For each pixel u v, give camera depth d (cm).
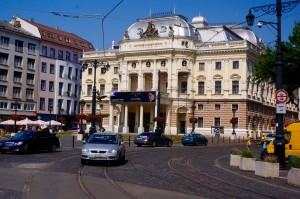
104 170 1858
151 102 7125
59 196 1138
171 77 7512
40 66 8312
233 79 7356
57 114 8669
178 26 6981
